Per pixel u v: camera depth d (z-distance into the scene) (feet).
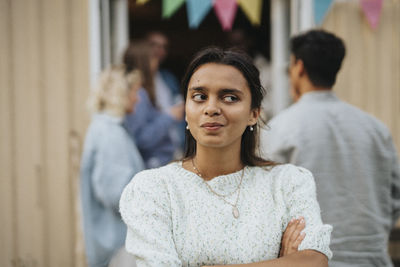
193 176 4.52
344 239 6.41
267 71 13.10
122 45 11.00
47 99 10.23
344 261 6.39
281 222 4.44
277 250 4.36
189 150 4.84
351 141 6.59
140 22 17.97
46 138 10.27
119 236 8.61
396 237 10.98
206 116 4.21
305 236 4.35
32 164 10.26
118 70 9.25
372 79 10.95
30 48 10.17
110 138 8.59
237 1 10.19
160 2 16.05
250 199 4.47
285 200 4.60
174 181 4.52
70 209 10.29
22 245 10.28
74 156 10.27
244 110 4.29
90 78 10.27
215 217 4.31
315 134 6.55
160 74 13.75
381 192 6.70
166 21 18.04
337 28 10.82
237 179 4.55
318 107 6.73
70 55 10.24
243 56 4.41
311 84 6.88
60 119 10.27
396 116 11.06
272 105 11.89
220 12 10.11
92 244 8.55
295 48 7.06
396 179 6.86
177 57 18.29
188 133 4.83
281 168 4.83
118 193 8.41
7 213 10.23
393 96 11.03
